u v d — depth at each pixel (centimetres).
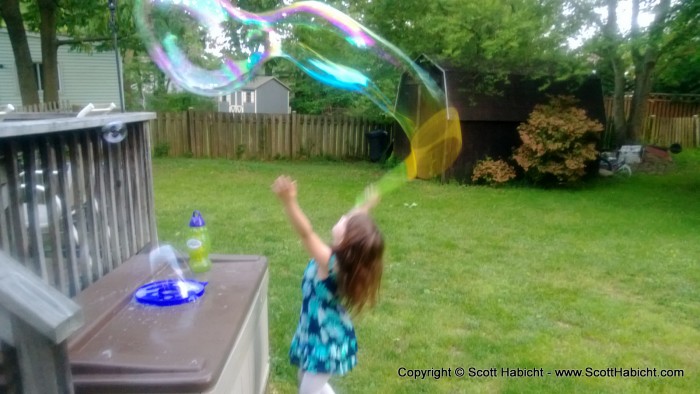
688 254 550
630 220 702
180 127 1287
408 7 1134
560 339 352
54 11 1234
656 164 1205
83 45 1384
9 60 1766
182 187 855
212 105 1809
